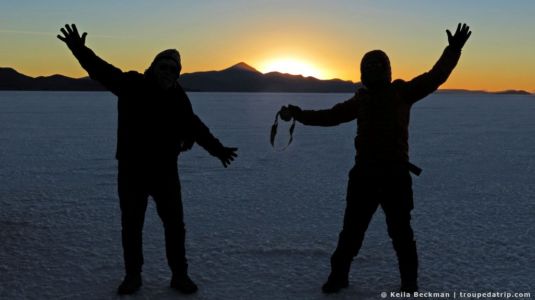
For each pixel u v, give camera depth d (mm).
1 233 5598
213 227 5980
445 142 17875
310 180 9562
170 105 3596
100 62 3416
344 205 7273
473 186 8984
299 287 4047
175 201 3762
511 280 4234
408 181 3590
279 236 5582
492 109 64938
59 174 10102
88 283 4098
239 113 44375
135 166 3627
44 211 6750
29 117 33969
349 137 20031
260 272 4398
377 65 3547
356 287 4031
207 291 3947
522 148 15742
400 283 4117
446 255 4922
